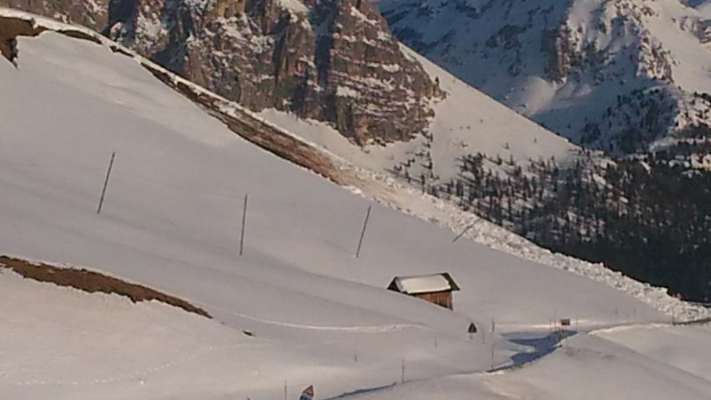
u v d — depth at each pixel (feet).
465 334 188.65
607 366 154.81
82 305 125.80
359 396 119.24
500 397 128.57
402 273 271.69
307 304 168.04
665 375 163.32
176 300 138.82
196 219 258.78
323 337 151.23
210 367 124.47
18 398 104.01
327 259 264.72
